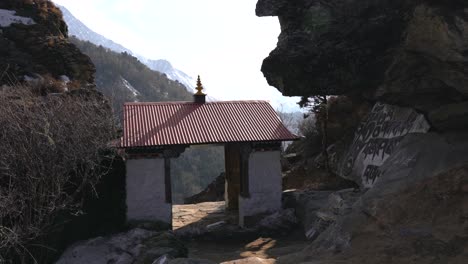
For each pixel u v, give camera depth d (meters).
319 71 12.46
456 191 10.02
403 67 10.99
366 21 11.20
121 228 18.67
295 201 21.86
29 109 17.59
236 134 20.47
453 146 11.81
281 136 20.59
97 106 20.16
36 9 33.66
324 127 27.50
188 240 19.16
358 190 16.78
